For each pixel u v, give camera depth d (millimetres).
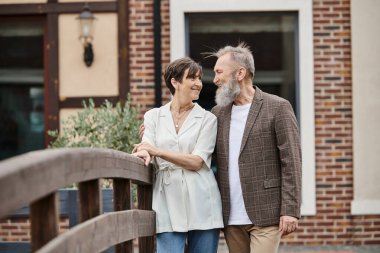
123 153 4160
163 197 4836
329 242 10156
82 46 10250
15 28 10461
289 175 4746
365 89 10156
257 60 10352
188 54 10328
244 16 10328
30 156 2686
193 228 4727
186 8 10156
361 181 10156
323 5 10195
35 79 10461
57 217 2908
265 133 4828
